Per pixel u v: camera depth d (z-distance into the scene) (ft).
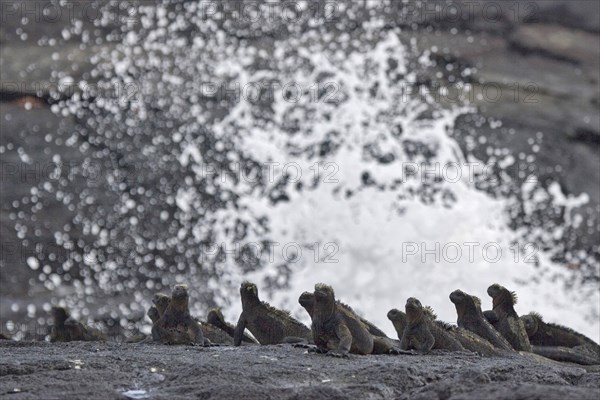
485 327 55.98
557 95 169.99
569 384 42.93
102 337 68.39
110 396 38.81
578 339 61.72
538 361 52.19
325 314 49.06
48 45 175.01
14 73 168.04
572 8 183.73
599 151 161.68
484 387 36.76
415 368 43.75
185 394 39.55
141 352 49.80
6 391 39.32
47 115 165.37
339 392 39.58
